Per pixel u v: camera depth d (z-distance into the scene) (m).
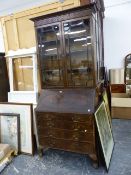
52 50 2.54
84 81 2.35
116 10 3.75
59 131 2.22
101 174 1.97
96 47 2.37
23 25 2.89
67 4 2.53
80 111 2.07
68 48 2.40
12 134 2.60
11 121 2.62
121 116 3.60
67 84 2.44
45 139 2.34
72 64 2.42
